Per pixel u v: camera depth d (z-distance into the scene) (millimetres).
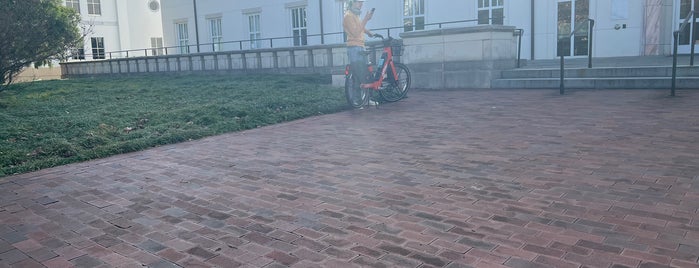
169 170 5355
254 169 5254
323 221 3645
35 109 10531
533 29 18391
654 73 10398
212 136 7383
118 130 7836
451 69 12352
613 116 7230
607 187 4090
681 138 5637
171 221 3773
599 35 17203
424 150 5758
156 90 14375
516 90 11242
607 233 3199
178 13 32344
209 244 3316
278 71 18531
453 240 3213
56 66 33594
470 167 4918
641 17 16359
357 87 9453
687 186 4012
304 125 7988
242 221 3717
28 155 6090
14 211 4125
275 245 3258
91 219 3881
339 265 2932
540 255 2943
